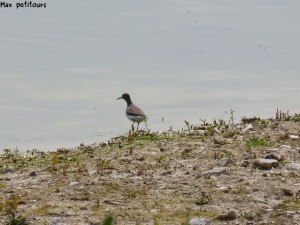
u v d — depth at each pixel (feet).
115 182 55.72
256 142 66.54
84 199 51.96
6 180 58.85
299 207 48.80
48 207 50.16
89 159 65.26
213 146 66.69
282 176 56.08
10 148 79.61
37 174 60.64
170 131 79.15
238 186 53.78
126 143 71.36
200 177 56.59
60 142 83.15
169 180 56.13
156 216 47.80
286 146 65.05
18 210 49.67
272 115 96.32
